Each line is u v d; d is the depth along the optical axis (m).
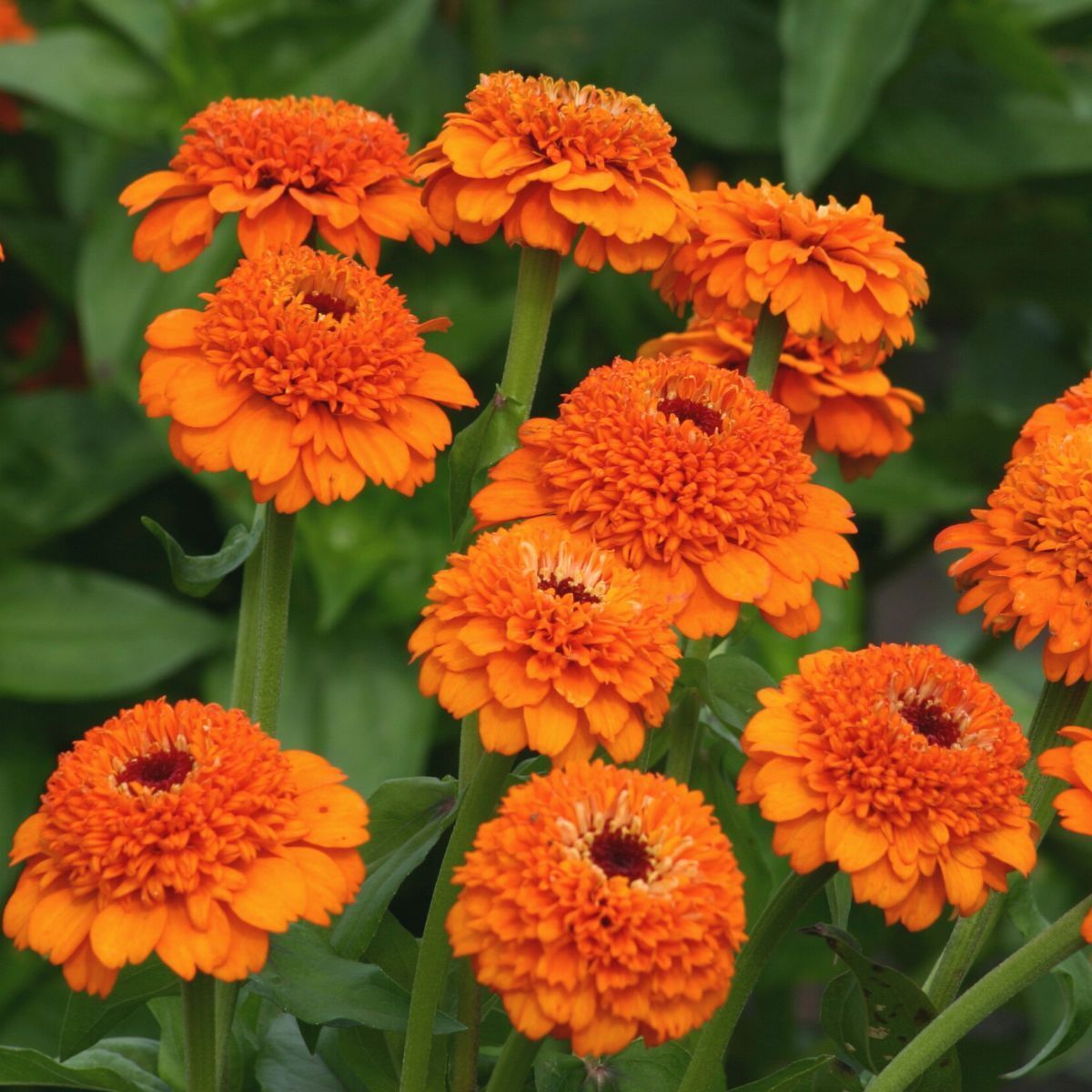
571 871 0.71
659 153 0.81
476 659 0.74
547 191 0.81
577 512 0.78
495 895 0.71
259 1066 0.82
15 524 1.34
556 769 0.73
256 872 0.72
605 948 0.71
